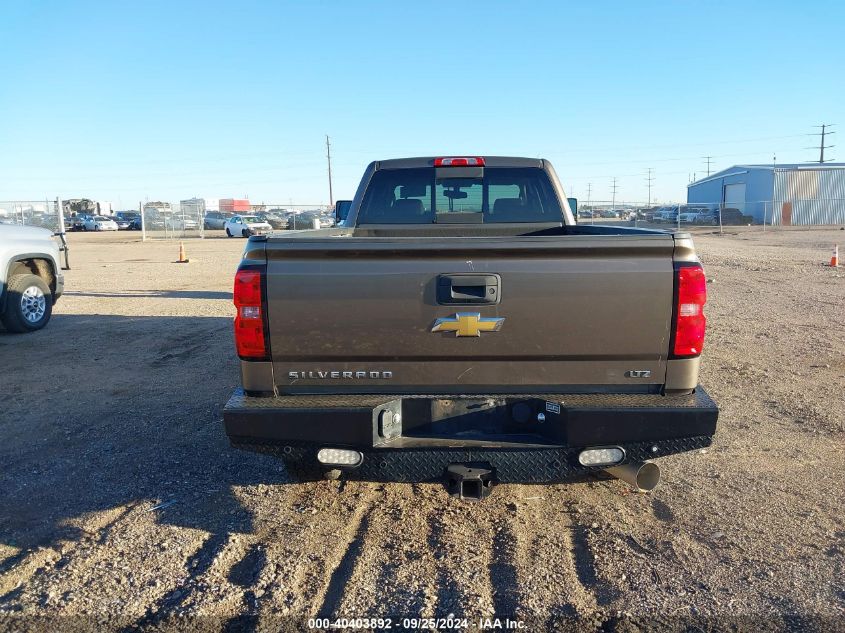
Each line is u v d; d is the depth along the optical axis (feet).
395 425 12.16
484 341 11.83
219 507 14.65
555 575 11.90
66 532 13.55
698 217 172.55
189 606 11.02
